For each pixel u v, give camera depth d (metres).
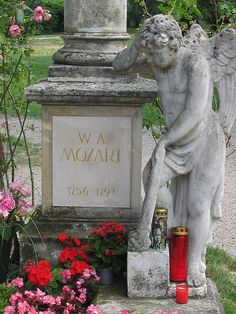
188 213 4.84
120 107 5.27
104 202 5.40
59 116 5.30
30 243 5.25
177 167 4.72
